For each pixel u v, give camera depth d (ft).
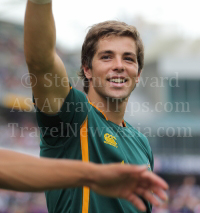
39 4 11.16
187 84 149.69
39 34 11.55
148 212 18.33
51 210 16.75
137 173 7.36
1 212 85.10
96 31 18.33
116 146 17.15
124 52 17.87
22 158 7.81
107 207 15.65
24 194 91.97
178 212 106.32
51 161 7.79
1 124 100.48
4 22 110.83
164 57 152.25
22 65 107.76
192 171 126.00
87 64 19.10
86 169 7.55
